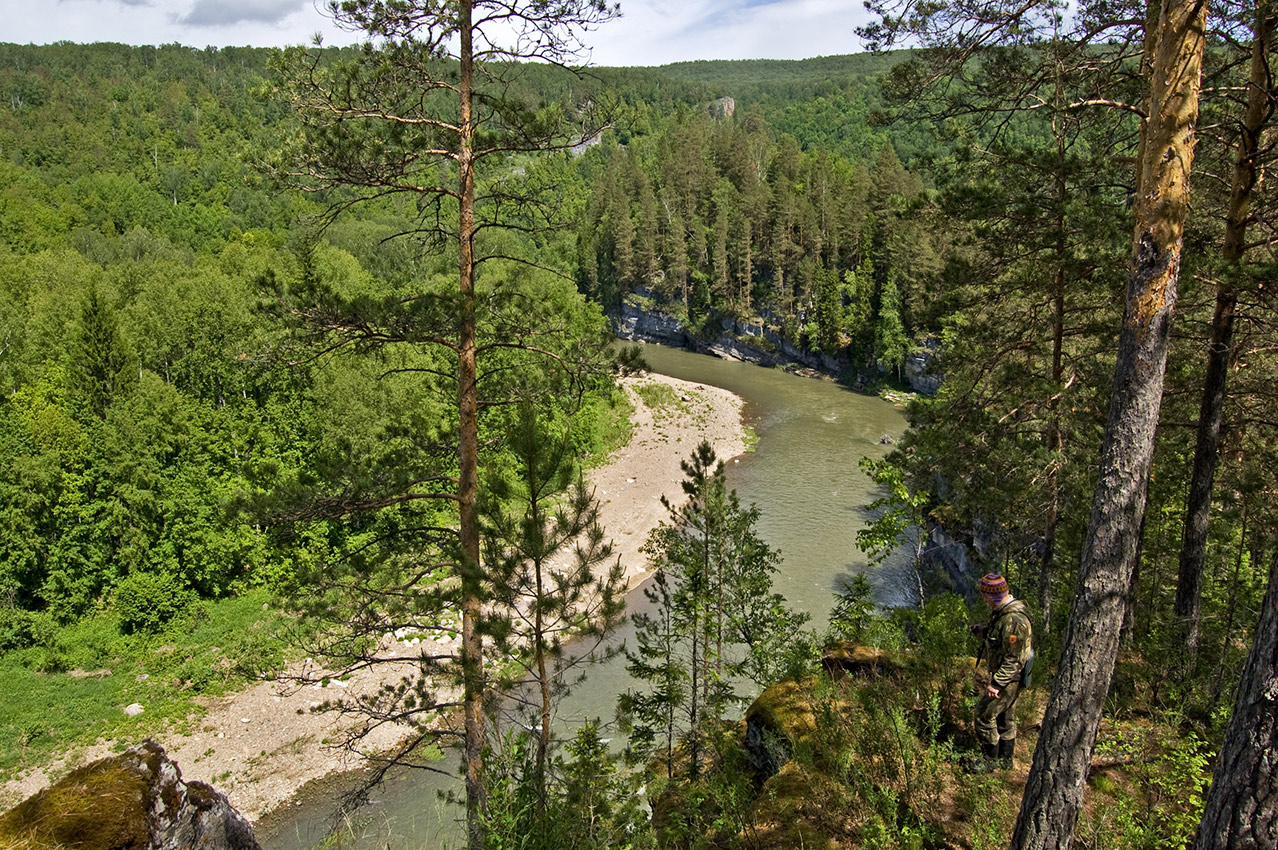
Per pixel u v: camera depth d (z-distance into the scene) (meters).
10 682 22.78
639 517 36.94
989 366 14.52
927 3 9.88
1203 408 11.38
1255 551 14.88
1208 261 10.27
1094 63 9.78
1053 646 10.29
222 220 96.81
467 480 10.63
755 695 16.83
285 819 18.02
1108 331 12.98
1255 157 10.37
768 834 7.21
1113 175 12.32
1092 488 13.11
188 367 37.97
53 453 26.89
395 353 31.64
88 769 4.98
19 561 25.81
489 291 11.20
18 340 42.47
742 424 55.12
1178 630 10.73
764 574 12.59
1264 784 4.13
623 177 109.44
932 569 25.59
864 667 9.77
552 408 11.27
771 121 180.50
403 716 10.94
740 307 83.94
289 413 33.69
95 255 75.31
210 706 22.22
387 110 10.29
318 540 28.27
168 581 25.73
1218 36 10.28
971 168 13.26
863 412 59.47
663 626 13.07
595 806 8.18
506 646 9.00
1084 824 6.41
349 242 66.88
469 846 8.82
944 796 6.84
